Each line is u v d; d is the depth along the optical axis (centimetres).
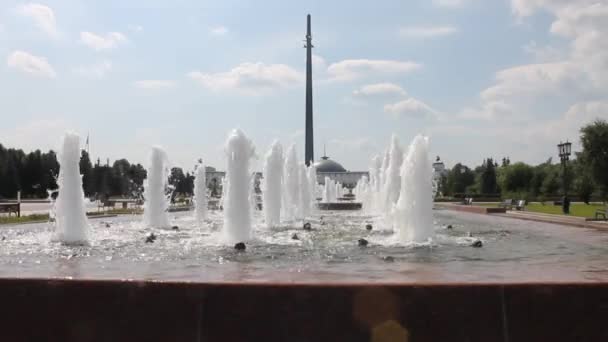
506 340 464
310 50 7981
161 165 1850
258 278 516
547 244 1112
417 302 464
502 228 1647
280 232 1445
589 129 3969
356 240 1195
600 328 469
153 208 1833
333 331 461
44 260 804
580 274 568
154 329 471
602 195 3981
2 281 487
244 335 463
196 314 467
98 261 783
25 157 7369
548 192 5397
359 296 463
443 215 2627
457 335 464
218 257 859
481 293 466
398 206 1266
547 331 467
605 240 1223
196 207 2303
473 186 7538
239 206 1243
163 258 845
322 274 569
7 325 484
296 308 462
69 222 1280
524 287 470
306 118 7912
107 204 3406
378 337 462
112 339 475
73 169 1288
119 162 7944
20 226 1720
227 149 1250
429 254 910
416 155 1256
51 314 481
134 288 475
